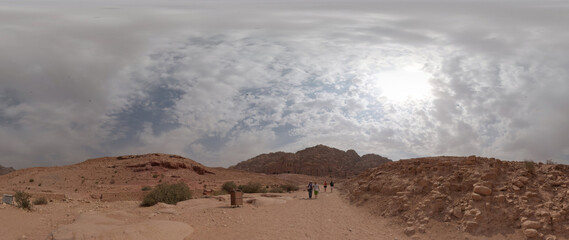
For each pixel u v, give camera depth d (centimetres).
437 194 1933
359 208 2572
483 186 1803
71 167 9056
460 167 2152
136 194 4719
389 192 2461
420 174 2361
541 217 1542
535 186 1753
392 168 2922
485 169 1973
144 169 9062
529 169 1888
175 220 2167
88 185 7638
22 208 2270
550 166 1877
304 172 15450
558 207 1562
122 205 3266
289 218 2275
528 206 1623
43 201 2959
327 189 5681
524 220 1556
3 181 7569
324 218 2267
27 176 7781
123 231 1597
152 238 1631
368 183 2922
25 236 1686
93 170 8838
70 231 1592
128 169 9038
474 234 1609
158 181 8412
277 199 3097
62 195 3869
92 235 1531
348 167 16000
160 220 2023
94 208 2833
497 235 1563
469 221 1661
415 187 2180
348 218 2256
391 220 2028
